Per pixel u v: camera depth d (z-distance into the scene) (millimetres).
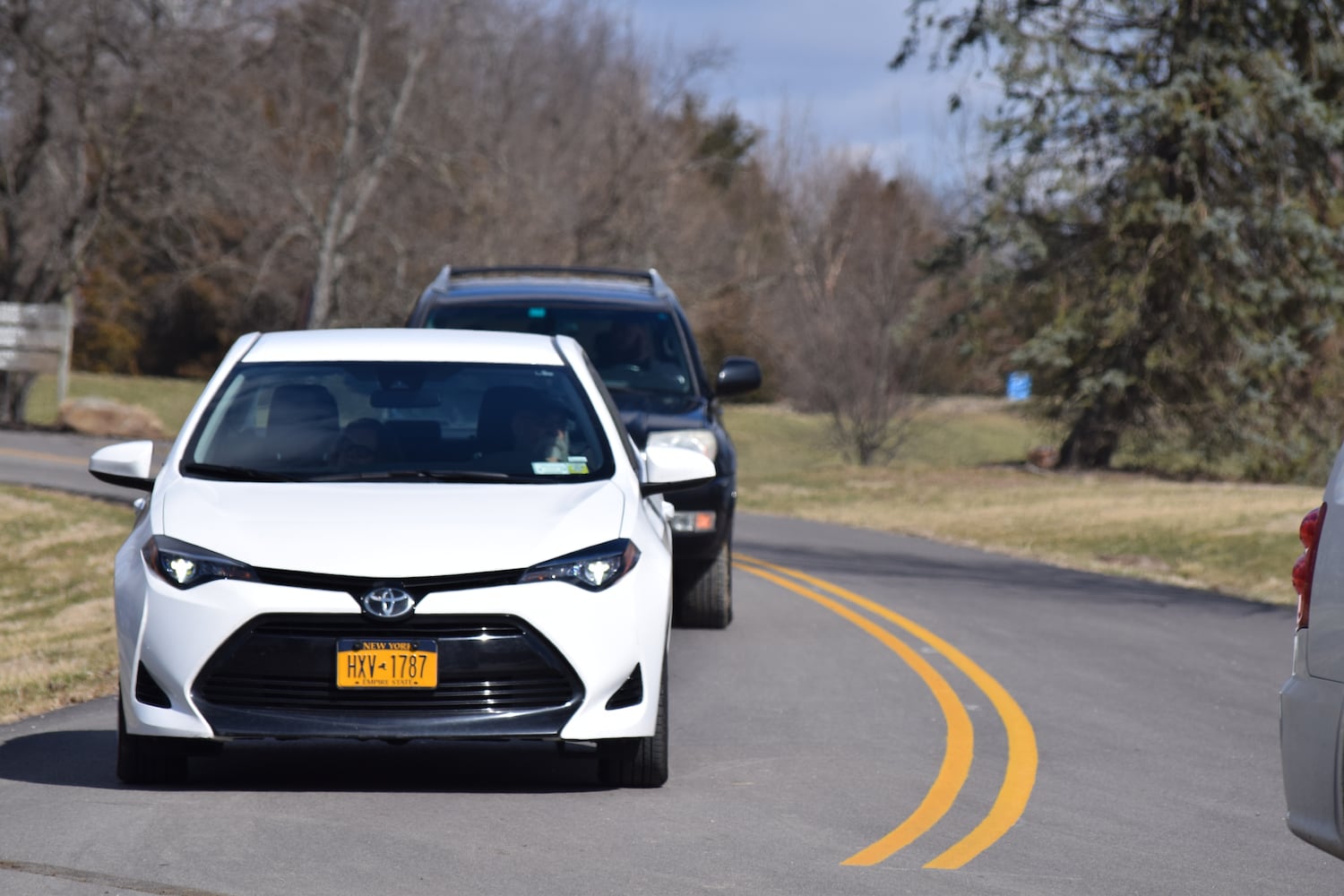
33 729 21953
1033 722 23797
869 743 21812
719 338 175125
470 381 20156
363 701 16219
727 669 27797
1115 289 87750
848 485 86438
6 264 103812
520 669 16406
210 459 18672
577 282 33750
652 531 18406
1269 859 16141
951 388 124500
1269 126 85375
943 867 15406
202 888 13867
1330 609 12016
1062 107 86812
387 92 112125
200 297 171750
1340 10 86688
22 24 95875
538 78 145375
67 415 90875
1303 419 90812
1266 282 86875
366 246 114375
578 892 14102
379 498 17500
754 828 16672
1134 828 17391
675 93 130625
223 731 16125
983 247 92875
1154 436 93188
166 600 16328
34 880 14016
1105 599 41812
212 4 99938
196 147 100188
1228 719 24625
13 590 43625
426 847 15383
